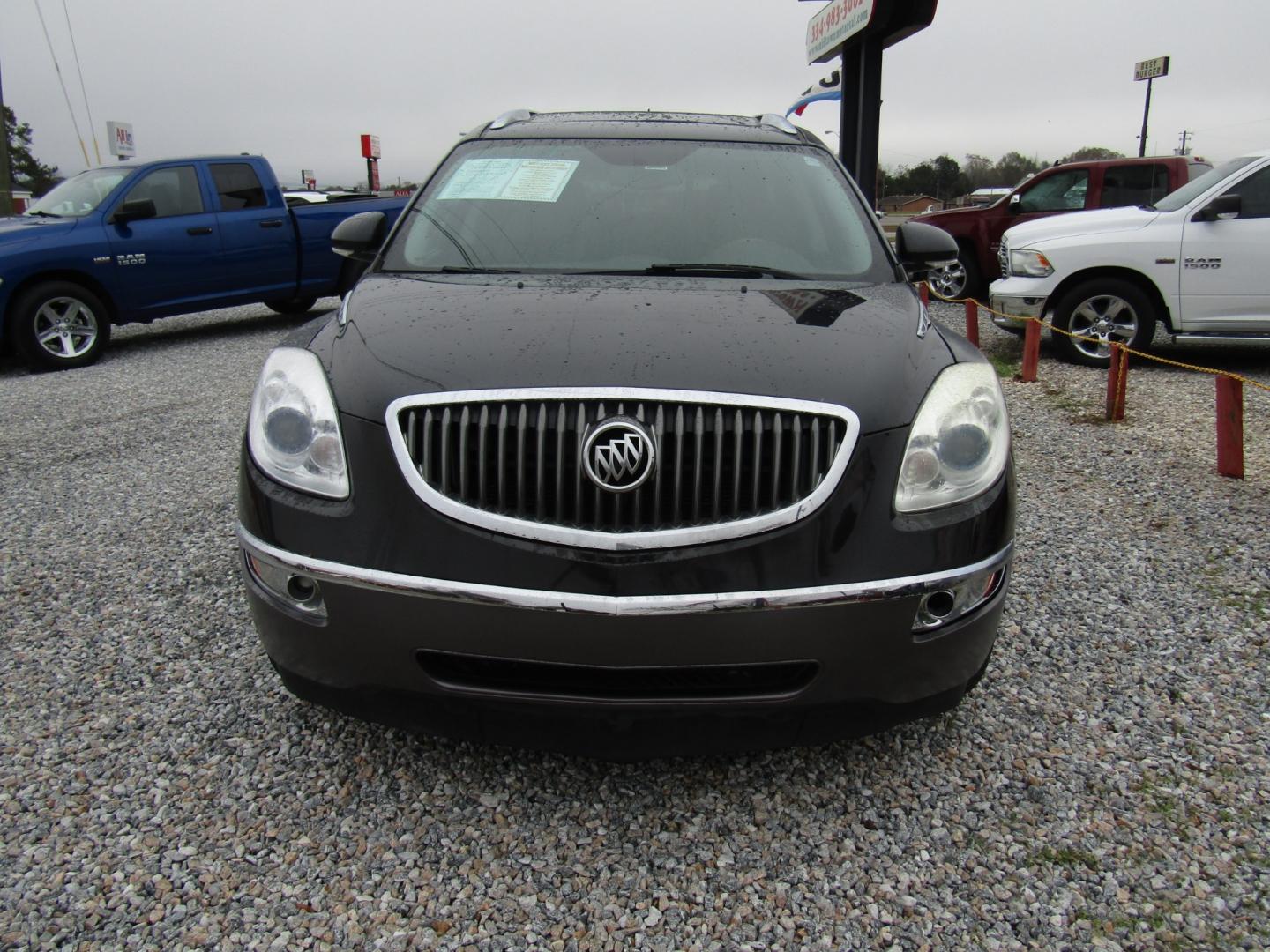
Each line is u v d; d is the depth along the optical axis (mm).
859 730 2166
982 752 2574
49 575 3711
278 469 2162
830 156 3576
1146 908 2027
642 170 3320
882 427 2059
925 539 2043
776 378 2061
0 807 2295
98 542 4066
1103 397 6898
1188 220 7617
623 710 2049
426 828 2250
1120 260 7785
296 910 1990
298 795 2357
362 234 3475
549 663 1999
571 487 1990
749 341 2209
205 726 2652
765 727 2102
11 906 1978
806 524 1989
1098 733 2670
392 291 2686
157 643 3143
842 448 2018
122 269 8922
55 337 8625
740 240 3043
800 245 3049
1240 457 4910
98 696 2809
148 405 6934
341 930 1938
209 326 11531
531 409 2010
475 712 2104
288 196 11555
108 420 6422
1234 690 2889
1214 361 8391
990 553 2131
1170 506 4539
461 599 1981
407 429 2049
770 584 1970
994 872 2135
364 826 2252
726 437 1997
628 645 1965
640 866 2141
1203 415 6332
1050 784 2441
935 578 2045
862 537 2008
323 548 2062
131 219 8977
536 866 2133
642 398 1983
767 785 2430
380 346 2254
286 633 2174
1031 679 2949
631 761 2148
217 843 2186
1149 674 2980
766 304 2508
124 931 1919
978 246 11688
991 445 2201
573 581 1958
